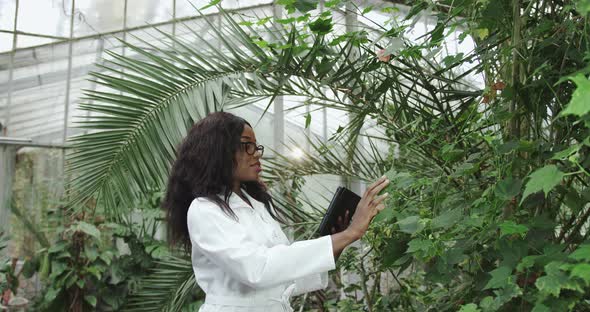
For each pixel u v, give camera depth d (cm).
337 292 339
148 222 396
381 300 229
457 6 134
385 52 138
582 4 75
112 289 366
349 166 239
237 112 399
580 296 85
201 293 346
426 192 144
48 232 371
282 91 212
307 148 392
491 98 136
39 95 400
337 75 186
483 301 94
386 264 132
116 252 364
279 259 115
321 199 342
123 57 196
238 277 117
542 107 122
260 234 131
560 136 118
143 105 192
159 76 196
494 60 141
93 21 409
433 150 180
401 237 132
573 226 123
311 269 116
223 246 118
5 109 392
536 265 99
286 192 245
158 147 185
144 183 186
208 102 188
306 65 192
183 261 244
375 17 312
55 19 407
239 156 131
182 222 136
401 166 222
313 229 225
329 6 164
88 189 186
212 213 122
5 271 352
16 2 404
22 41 402
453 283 163
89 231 346
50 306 358
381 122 192
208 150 127
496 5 129
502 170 117
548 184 75
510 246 100
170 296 246
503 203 108
